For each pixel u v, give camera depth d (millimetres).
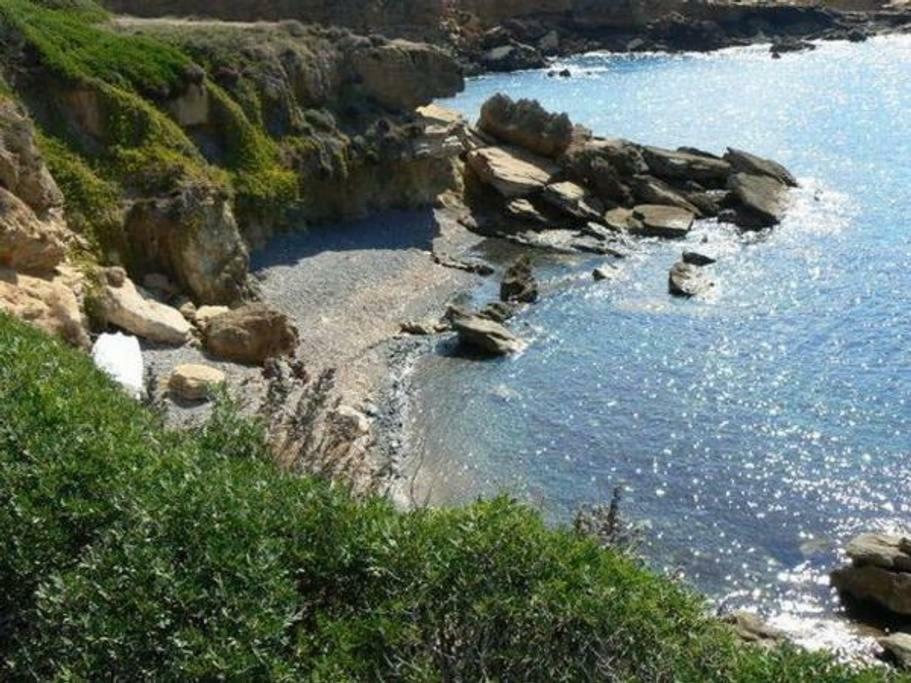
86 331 30188
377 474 18219
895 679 8445
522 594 8797
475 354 37344
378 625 8555
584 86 91062
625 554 11016
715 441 31547
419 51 53688
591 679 8281
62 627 8633
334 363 35156
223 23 54250
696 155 58188
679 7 114812
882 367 36344
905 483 29188
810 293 43312
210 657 8023
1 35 37031
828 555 26016
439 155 53094
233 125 43812
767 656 8523
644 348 38219
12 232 27922
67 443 10625
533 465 30125
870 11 123938
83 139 37219
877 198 56281
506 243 50625
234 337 32844
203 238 36750
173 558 9070
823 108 79500
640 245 50156
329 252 45719
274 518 9664
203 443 12203
